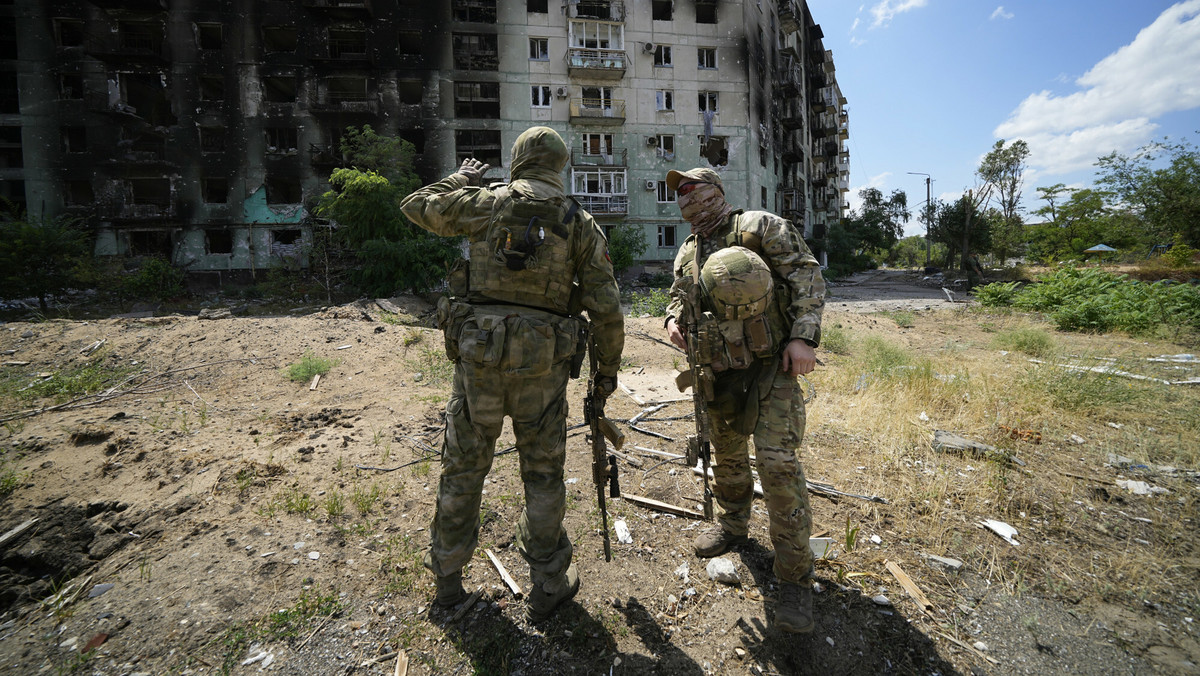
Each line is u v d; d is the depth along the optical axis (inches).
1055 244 1934.1
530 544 74.6
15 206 760.3
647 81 1028.5
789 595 73.0
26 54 882.1
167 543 93.2
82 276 663.8
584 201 1001.5
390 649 70.4
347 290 819.4
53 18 880.9
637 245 988.6
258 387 197.9
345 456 132.0
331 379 207.3
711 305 77.5
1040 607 77.7
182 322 265.1
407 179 818.2
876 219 1807.3
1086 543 94.4
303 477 119.1
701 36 1046.4
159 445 132.7
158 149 900.0
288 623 74.5
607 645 70.5
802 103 1521.9
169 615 75.7
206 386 197.5
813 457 133.6
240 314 702.5
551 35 988.6
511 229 69.1
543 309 72.0
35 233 636.1
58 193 895.1
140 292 761.0
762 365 77.2
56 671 66.7
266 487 113.7
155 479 115.3
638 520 103.6
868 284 1198.3
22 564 90.7
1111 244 1609.3
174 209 899.4
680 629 73.5
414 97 1033.5
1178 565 87.5
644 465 131.1
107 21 887.7
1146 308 374.9
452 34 958.4
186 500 105.7
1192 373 221.1
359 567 87.4
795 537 71.2
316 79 924.0
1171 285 436.5
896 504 108.5
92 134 887.1
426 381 209.6
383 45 934.4
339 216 709.9
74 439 132.6
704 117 1052.5
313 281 856.9
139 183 1017.5
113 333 243.6
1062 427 155.7
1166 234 1253.7
